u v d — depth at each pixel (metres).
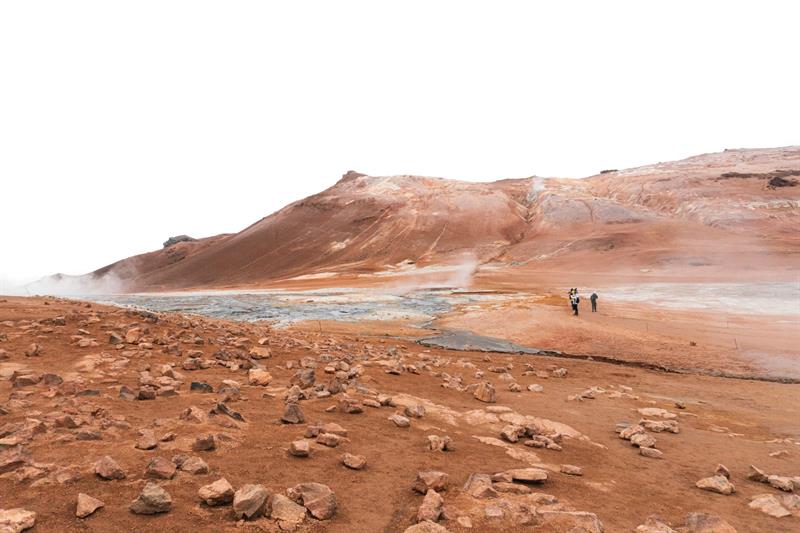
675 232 120.00
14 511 4.51
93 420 7.57
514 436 9.26
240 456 6.79
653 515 5.73
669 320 33.22
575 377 19.12
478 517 5.46
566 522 5.41
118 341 14.45
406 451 7.83
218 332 19.61
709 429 11.65
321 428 8.22
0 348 12.80
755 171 167.00
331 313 43.03
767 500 6.73
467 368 19.02
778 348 24.06
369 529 5.14
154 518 4.86
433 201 193.12
